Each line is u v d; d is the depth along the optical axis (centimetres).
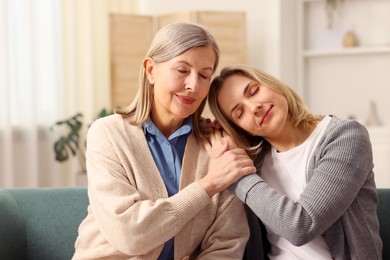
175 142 187
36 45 451
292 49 491
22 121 445
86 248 178
